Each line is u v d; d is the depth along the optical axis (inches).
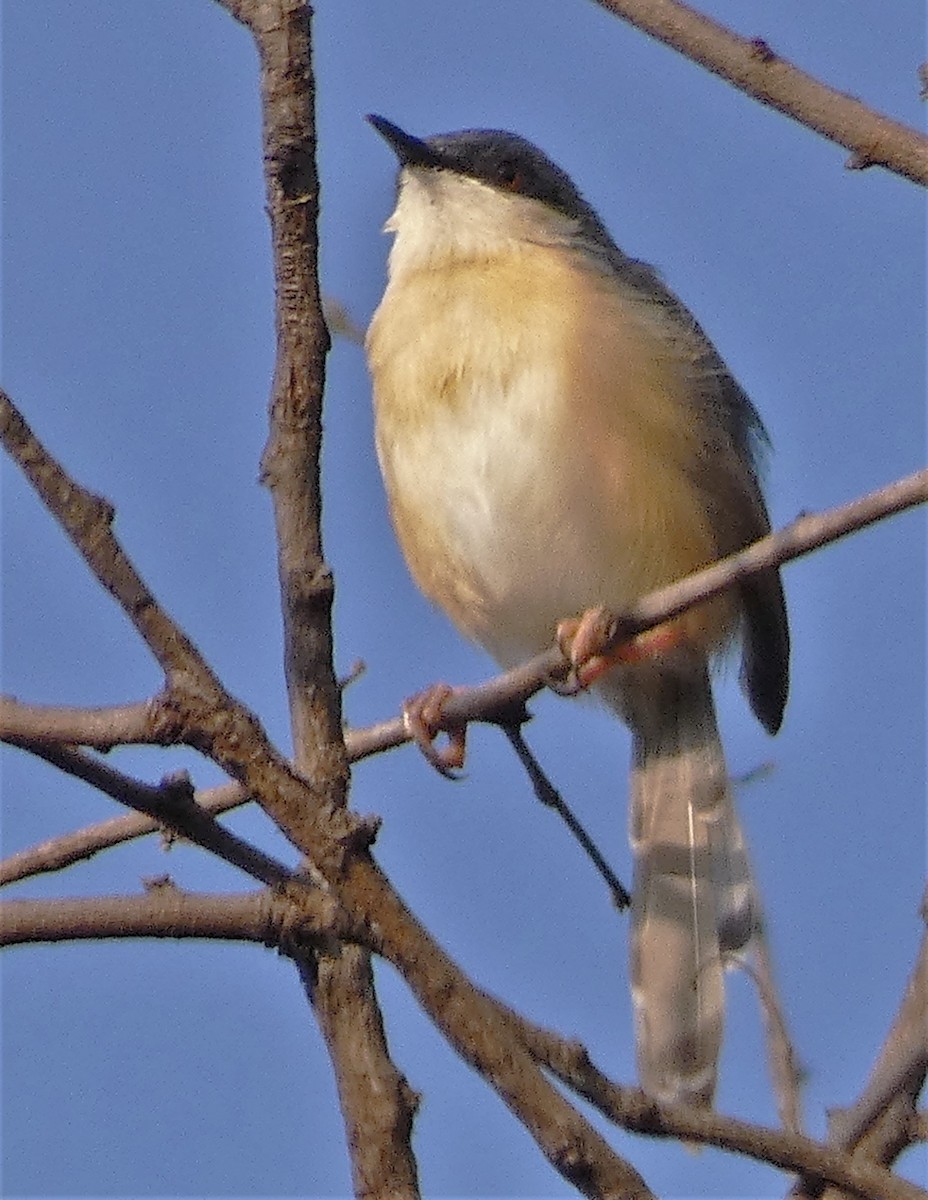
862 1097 244.7
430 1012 203.9
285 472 235.5
